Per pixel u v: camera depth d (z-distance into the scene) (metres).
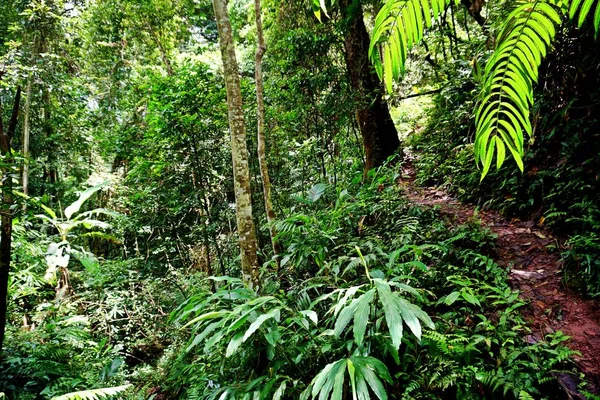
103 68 10.05
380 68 1.01
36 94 7.69
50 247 3.30
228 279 2.40
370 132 6.30
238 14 10.32
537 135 3.60
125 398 3.51
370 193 4.39
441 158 5.34
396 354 1.68
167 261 7.14
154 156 6.47
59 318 4.59
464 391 1.71
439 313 2.29
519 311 2.25
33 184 8.12
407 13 0.90
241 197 3.43
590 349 1.86
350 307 1.56
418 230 3.41
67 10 8.88
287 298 2.67
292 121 6.10
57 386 3.14
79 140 8.86
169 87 5.35
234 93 3.48
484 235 3.05
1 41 7.50
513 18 0.88
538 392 1.60
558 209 2.97
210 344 1.76
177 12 10.74
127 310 5.64
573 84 3.28
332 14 5.85
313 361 2.00
